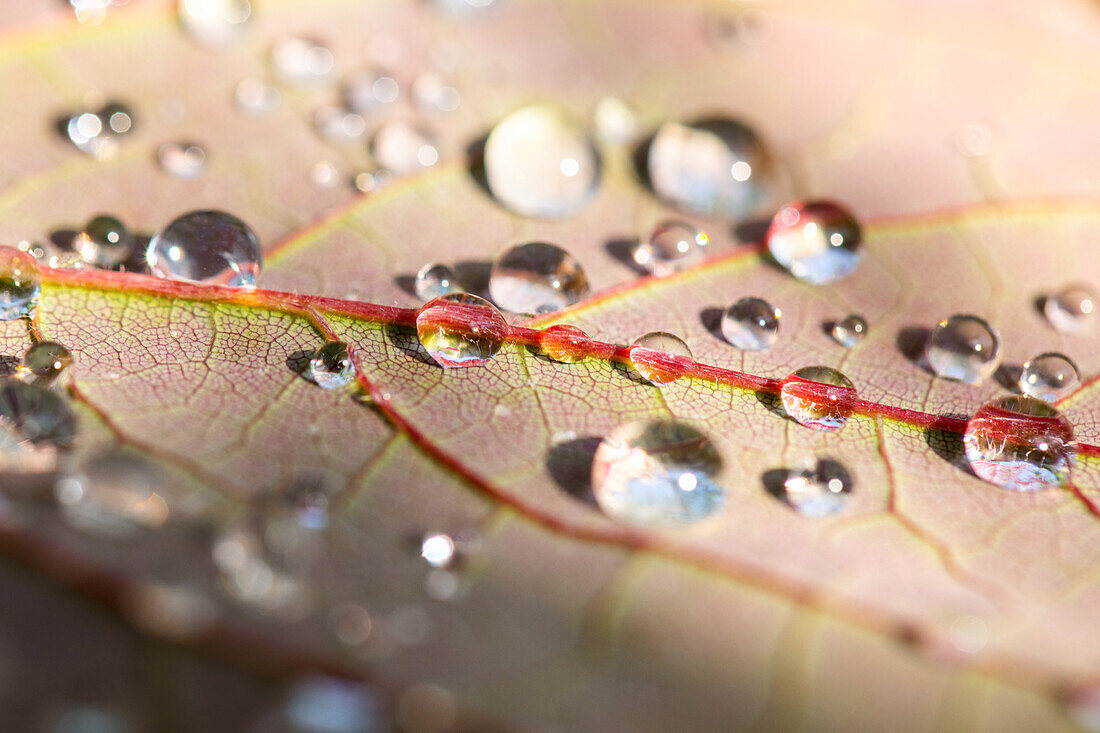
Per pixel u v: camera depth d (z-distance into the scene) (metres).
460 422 0.06
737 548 0.06
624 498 0.06
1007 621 0.06
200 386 0.06
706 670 0.06
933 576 0.06
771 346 0.06
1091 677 0.06
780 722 0.06
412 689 0.06
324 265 0.06
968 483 0.06
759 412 0.06
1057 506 0.06
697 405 0.06
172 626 0.06
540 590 0.06
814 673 0.06
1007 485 0.06
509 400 0.06
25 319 0.06
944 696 0.06
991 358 0.06
